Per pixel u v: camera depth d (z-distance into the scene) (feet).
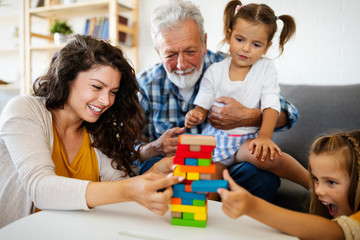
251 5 4.43
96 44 3.31
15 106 3.15
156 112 5.29
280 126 4.95
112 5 8.90
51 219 2.48
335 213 3.26
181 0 4.67
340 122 5.64
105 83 3.21
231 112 4.33
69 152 3.60
